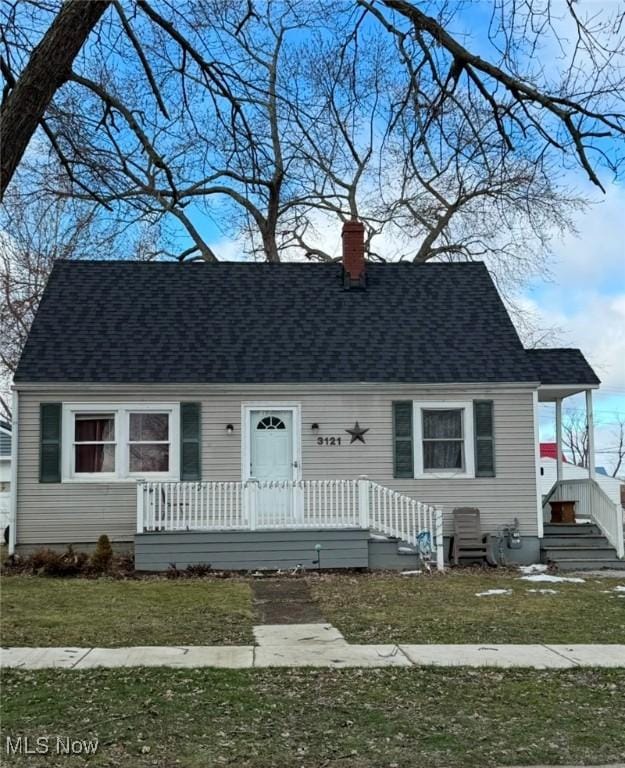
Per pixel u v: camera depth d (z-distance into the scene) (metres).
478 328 17.75
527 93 7.07
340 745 5.55
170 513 15.32
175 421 16.22
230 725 5.96
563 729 5.93
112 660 7.99
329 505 15.59
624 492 37.06
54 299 17.61
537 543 16.41
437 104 7.83
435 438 16.73
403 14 7.38
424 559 15.28
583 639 9.16
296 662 7.95
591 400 17.28
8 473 22.33
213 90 8.87
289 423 16.53
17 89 6.60
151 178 13.31
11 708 6.34
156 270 18.69
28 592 12.07
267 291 18.44
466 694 6.86
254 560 14.91
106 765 5.17
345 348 17.14
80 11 6.73
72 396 16.02
